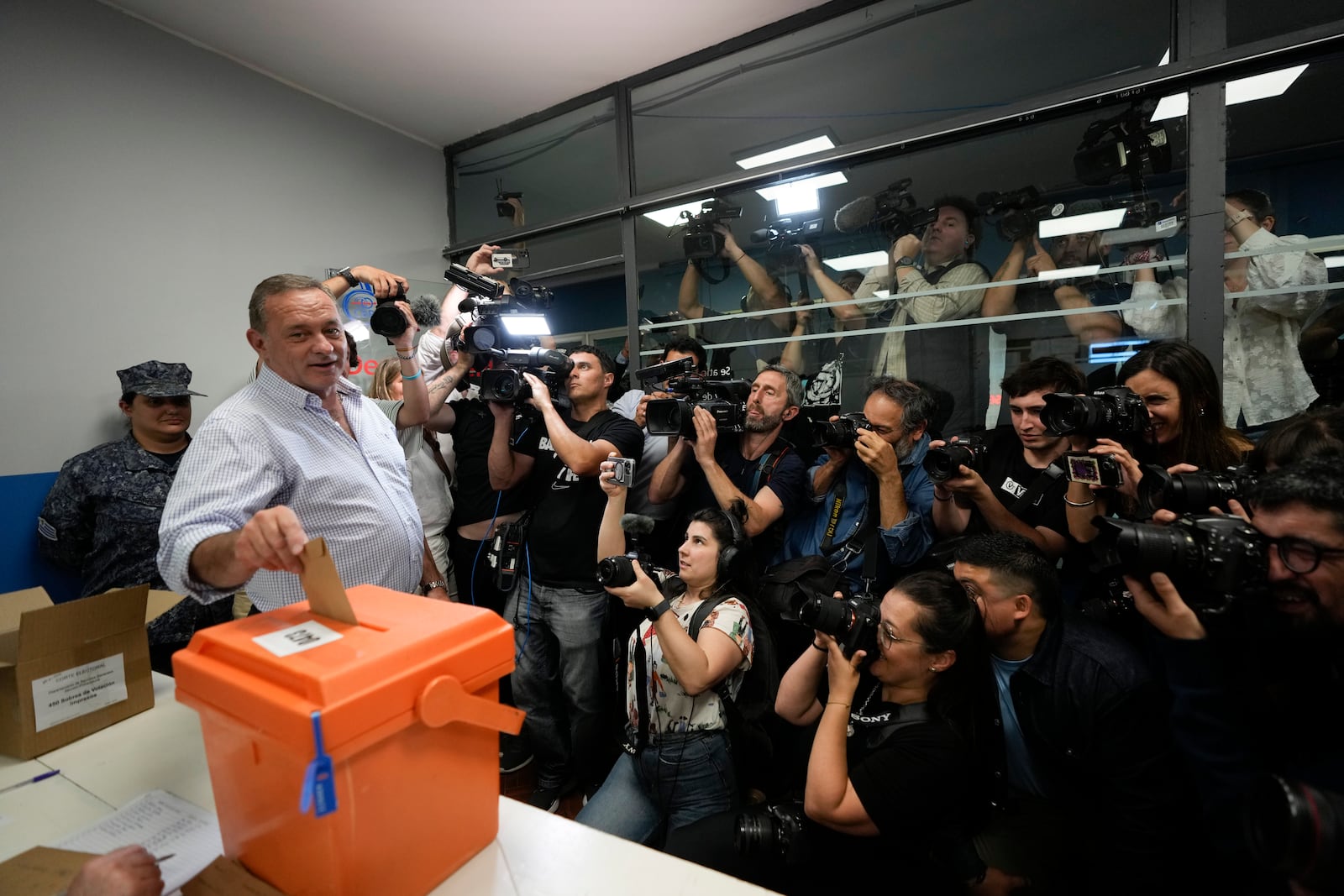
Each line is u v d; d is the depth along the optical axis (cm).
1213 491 100
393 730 59
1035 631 115
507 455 199
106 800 84
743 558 149
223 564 90
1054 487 150
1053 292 199
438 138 332
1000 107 197
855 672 108
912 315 221
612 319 324
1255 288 170
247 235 258
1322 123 163
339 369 125
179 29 233
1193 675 80
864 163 225
